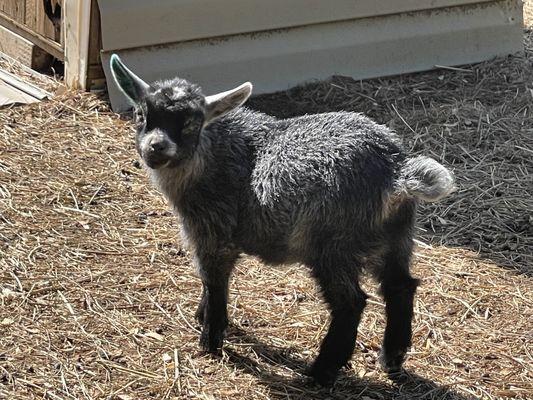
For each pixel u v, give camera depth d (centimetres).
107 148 221
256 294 180
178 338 168
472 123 237
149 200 205
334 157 155
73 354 163
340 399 158
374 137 157
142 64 235
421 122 237
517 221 203
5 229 191
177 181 160
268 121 164
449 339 172
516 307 180
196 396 156
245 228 160
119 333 168
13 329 167
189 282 182
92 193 205
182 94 157
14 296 173
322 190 154
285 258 160
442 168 151
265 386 160
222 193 160
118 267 184
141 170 214
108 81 233
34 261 183
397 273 161
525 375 164
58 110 233
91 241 190
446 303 180
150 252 189
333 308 157
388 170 155
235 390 158
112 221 197
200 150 159
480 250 195
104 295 176
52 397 154
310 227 155
